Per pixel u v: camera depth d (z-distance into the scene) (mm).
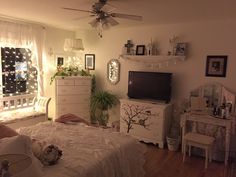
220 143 3477
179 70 4180
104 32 5012
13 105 4305
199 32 3914
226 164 3328
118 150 2232
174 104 4273
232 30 3621
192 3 2783
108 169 2006
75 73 4996
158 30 4324
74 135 2545
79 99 4934
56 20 4168
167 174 3014
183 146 3471
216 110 3537
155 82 4266
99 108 4844
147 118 4082
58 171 1735
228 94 3648
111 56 4996
